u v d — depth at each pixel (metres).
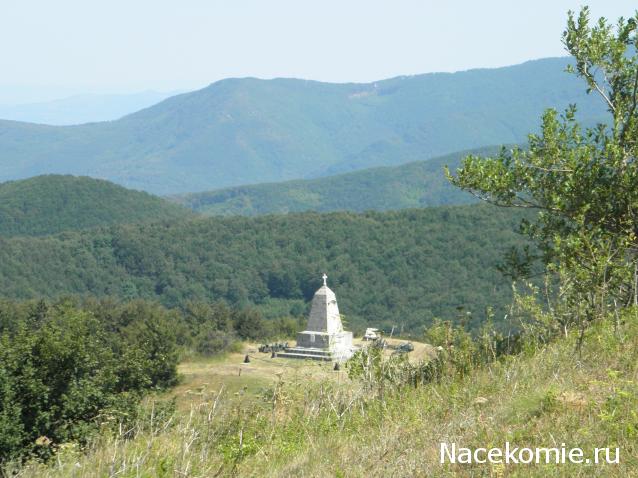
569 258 13.48
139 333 59.75
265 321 84.25
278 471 8.94
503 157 17.58
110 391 27.89
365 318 116.25
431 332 13.16
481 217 132.25
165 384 44.16
